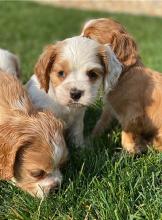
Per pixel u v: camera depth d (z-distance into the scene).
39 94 0.96
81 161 0.90
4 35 2.46
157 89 0.95
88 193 0.82
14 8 3.40
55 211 0.80
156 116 0.96
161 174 0.86
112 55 0.93
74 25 2.85
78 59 0.89
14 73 1.05
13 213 0.80
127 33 0.99
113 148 0.97
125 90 0.96
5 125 0.81
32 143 0.81
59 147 0.81
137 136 0.98
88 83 0.89
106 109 1.01
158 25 2.86
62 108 0.96
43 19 3.00
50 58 0.92
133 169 0.86
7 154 0.80
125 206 0.79
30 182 0.82
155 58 1.54
